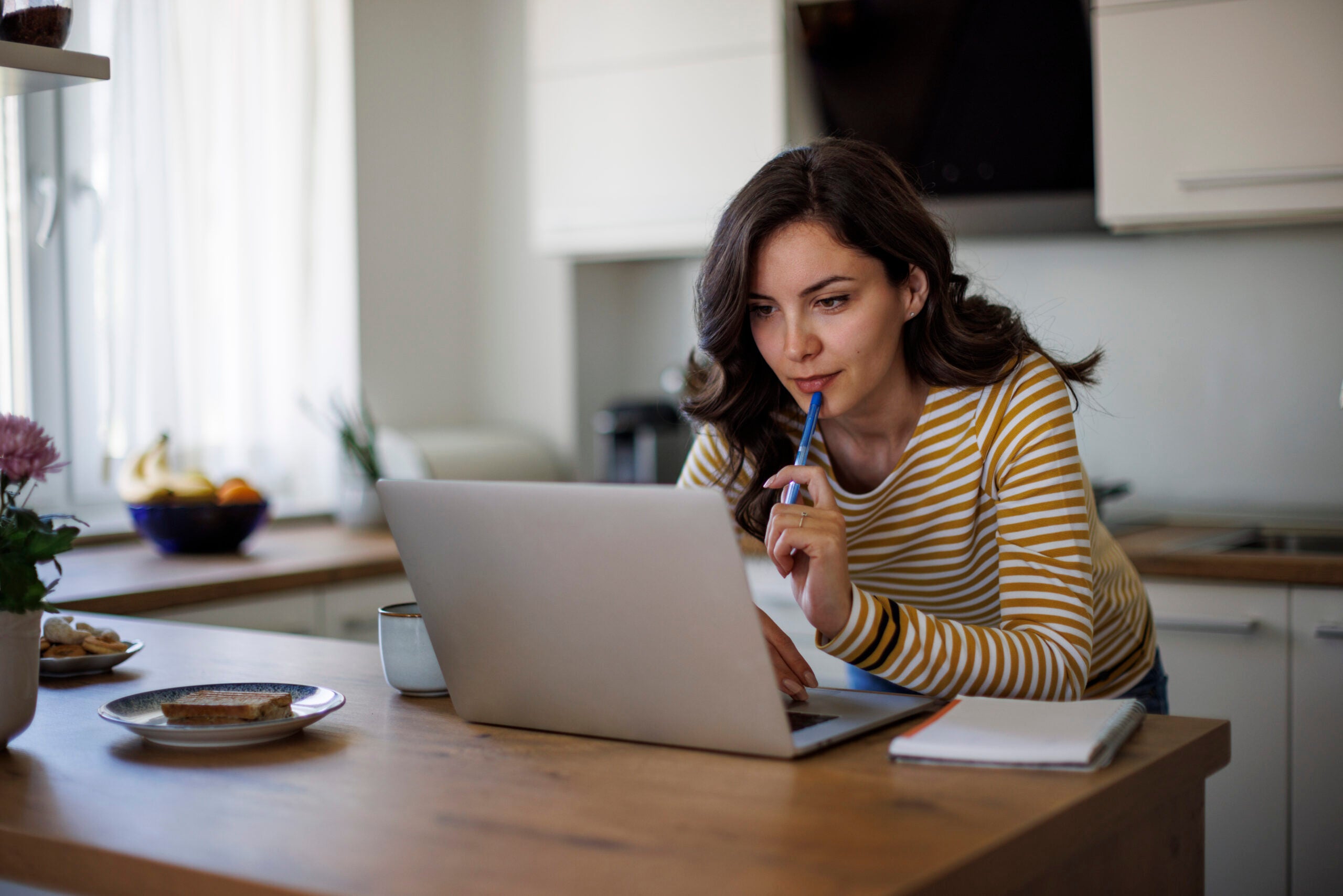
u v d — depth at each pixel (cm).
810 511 106
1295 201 230
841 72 270
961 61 257
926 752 91
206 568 229
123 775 92
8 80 132
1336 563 203
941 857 71
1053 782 86
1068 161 254
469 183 349
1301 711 208
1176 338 277
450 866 71
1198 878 104
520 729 105
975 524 130
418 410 334
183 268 277
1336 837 206
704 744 96
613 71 299
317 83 305
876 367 119
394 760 95
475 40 347
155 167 267
